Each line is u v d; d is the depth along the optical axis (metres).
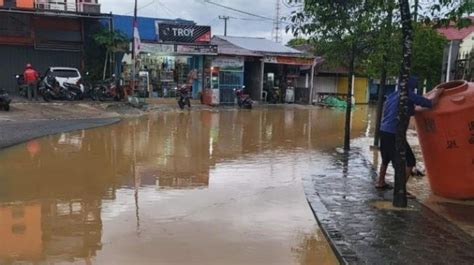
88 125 16.53
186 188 7.82
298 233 5.64
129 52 26.84
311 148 12.71
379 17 10.59
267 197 7.28
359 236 5.39
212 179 8.55
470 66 17.38
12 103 20.97
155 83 28.70
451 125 6.93
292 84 33.38
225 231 5.66
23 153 10.79
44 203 6.79
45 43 26.25
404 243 5.18
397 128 6.58
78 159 10.30
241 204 6.86
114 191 7.55
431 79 28.69
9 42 25.59
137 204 6.78
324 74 35.62
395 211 6.41
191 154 11.30
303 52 32.97
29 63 26.19
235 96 28.86
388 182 8.20
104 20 27.22
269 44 33.97
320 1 10.22
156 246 5.14
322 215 6.18
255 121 20.25
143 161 10.24
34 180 8.22
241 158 10.88
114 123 17.72
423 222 5.94
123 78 27.16
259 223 5.99
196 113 23.42
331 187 7.82
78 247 5.10
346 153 11.76
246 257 4.89
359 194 7.36
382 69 11.48
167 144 12.81
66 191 7.49
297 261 4.83
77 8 27.52
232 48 30.45
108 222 5.95
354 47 11.84
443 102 7.04
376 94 38.03
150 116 21.14
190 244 5.22
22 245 5.15
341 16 10.64
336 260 4.88
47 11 25.06
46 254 4.91
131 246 5.14
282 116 23.31
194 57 29.47
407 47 6.44
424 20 7.28
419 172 9.21
